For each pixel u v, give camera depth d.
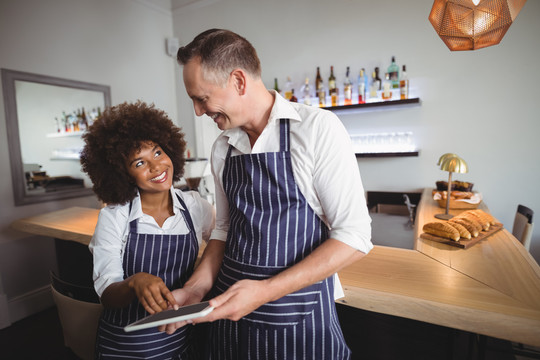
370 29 3.29
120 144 1.04
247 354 0.92
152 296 0.87
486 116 2.95
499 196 2.99
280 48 3.75
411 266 1.25
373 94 3.17
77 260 2.12
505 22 1.24
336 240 0.79
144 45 3.95
